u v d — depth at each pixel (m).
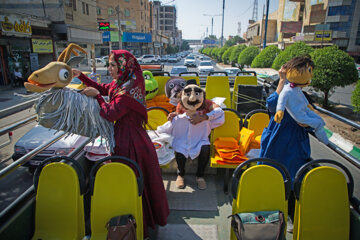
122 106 2.35
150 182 2.64
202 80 7.53
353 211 2.29
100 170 2.25
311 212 2.30
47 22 20.55
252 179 2.30
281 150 2.77
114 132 2.58
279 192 2.34
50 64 2.16
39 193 2.33
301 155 2.75
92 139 2.43
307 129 2.74
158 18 112.50
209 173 4.04
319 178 2.28
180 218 3.06
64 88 2.30
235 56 34.69
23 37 18.05
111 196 2.27
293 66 2.53
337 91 19.69
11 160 6.10
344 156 2.61
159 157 3.55
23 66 18.78
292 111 2.58
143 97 2.54
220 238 2.77
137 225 2.30
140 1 62.12
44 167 2.31
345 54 12.24
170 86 4.70
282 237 2.20
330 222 2.29
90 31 26.69
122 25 58.12
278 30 63.44
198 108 3.67
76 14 24.11
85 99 2.33
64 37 22.64
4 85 18.33
